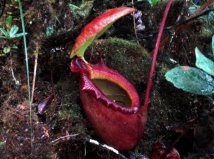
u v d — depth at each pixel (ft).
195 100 2.28
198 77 1.85
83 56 2.02
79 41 1.83
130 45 2.27
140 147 2.15
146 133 2.19
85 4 2.44
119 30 2.45
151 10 2.53
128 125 1.90
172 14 2.49
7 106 2.01
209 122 2.09
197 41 2.45
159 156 2.12
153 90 2.26
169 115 2.27
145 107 1.95
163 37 2.39
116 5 2.45
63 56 2.21
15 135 1.89
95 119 1.91
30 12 2.30
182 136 2.20
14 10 2.32
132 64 2.26
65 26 2.31
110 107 1.83
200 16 2.36
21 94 2.09
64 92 2.14
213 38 1.95
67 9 2.34
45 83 2.19
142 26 2.46
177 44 2.43
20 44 2.23
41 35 2.24
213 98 2.27
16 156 1.83
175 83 1.85
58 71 2.23
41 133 1.93
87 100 1.89
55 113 2.06
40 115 2.06
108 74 1.97
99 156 2.05
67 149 2.01
